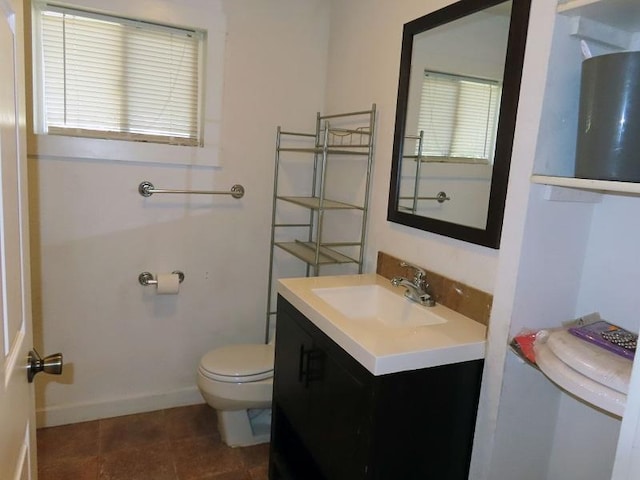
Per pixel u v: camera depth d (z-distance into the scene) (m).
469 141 1.45
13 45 0.83
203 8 2.14
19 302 0.89
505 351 1.26
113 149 2.07
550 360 1.07
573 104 1.17
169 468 1.96
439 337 1.33
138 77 2.13
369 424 1.21
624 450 0.66
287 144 2.43
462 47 1.48
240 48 2.24
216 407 2.06
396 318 1.68
